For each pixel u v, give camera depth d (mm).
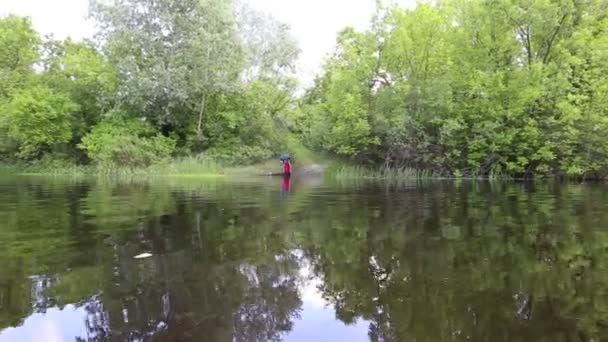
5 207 7512
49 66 27359
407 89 19516
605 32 17578
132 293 3107
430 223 5914
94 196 9594
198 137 23609
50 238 4855
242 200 8844
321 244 4668
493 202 8516
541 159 17641
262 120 24578
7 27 26438
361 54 20594
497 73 17500
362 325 2623
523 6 17422
